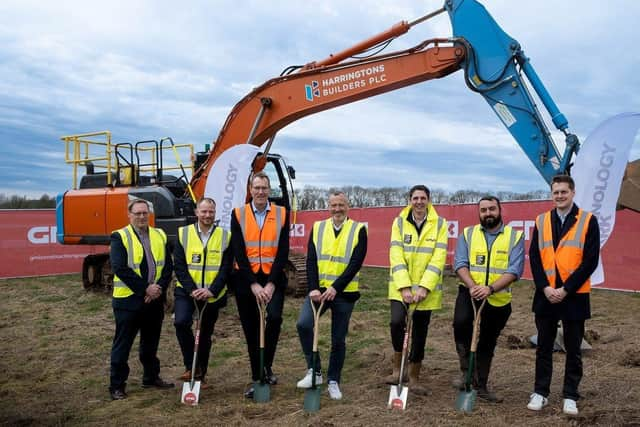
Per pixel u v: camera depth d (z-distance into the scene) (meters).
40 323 8.48
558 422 4.07
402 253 4.78
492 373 5.44
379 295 10.77
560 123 6.81
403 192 24.33
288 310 9.20
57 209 10.75
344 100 8.59
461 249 4.77
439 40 7.73
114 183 10.61
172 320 8.44
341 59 8.69
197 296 4.81
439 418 4.17
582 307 4.22
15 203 23.97
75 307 9.77
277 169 11.16
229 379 5.53
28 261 14.28
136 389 5.23
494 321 4.64
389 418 4.20
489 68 7.34
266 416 4.37
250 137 9.06
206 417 4.38
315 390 4.45
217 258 4.99
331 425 4.08
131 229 5.02
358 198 24.42
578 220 4.28
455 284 12.08
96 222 10.26
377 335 7.36
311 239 4.93
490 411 4.33
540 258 4.39
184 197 10.20
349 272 4.66
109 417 4.47
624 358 5.70
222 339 7.29
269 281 4.80
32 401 4.93
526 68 7.11
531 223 12.03
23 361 6.34
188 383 4.77
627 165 6.04
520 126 7.17
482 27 7.39
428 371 5.60
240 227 4.91
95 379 5.60
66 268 14.89
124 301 4.88
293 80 8.84
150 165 10.56
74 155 11.05
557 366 5.65
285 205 11.13
